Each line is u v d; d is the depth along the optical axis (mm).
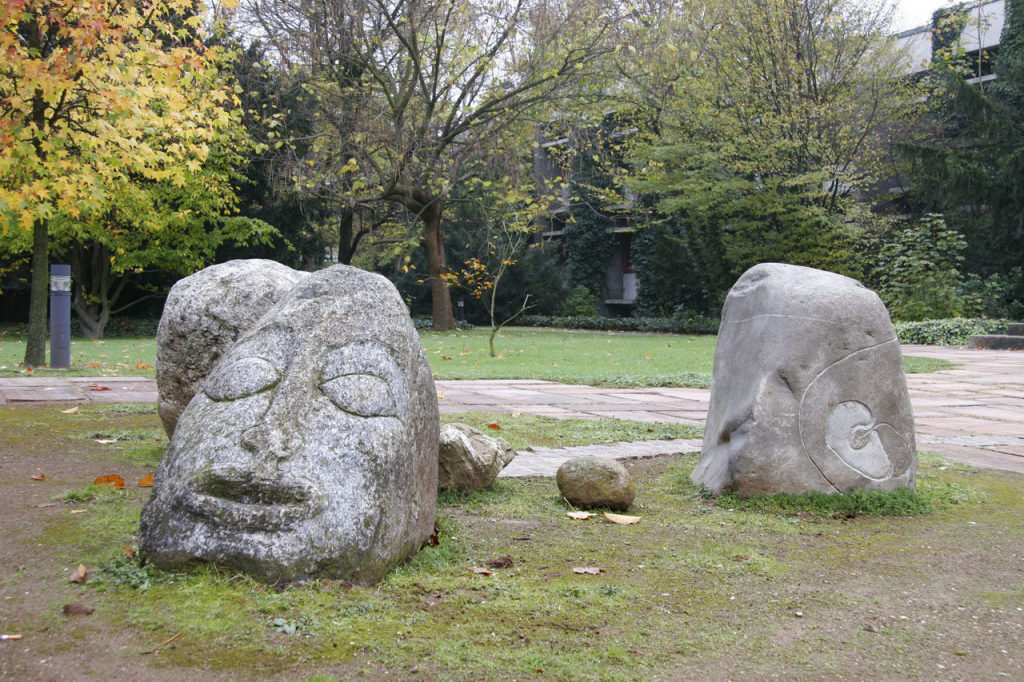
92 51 9383
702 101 26422
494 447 5234
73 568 3297
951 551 4059
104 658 2549
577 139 26781
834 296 5090
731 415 5219
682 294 32156
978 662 2779
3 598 2994
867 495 4906
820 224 26359
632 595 3303
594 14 23625
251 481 3150
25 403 8641
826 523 4574
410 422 3449
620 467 4812
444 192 25750
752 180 27562
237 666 2516
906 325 23500
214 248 23875
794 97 25109
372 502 3227
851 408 5035
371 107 24281
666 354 18312
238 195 26812
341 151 23672
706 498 5105
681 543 4090
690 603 3250
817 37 25438
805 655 2791
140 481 4914
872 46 25688
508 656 2662
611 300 39812
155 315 29047
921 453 6941
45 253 12680
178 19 19203
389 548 3277
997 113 25219
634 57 25266
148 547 3189
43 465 5461
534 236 41625
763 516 4648
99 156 10086
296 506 3119
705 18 25547
